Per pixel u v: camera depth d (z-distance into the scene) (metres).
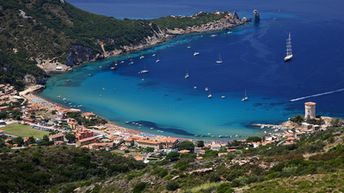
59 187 132.62
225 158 120.56
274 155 110.62
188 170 108.94
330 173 82.56
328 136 118.88
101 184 120.88
